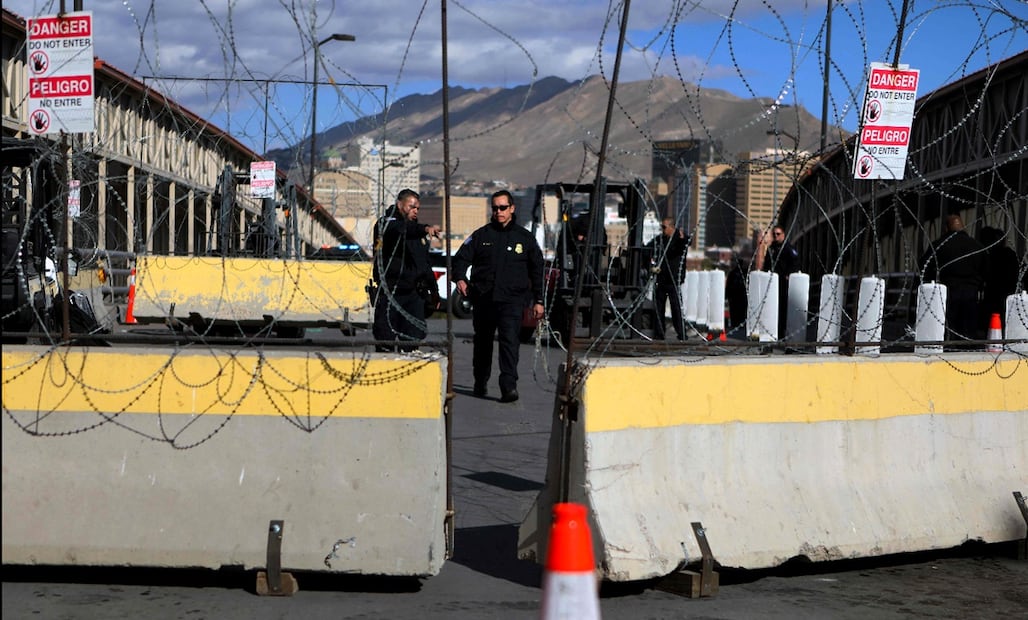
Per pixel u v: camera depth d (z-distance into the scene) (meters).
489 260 13.98
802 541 7.04
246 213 24.83
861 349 14.11
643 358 7.04
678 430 6.90
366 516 6.51
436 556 6.51
